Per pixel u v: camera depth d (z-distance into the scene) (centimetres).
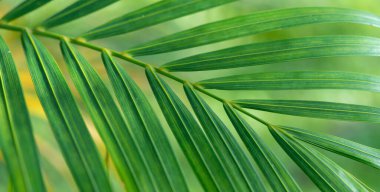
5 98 50
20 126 48
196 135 54
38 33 58
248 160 54
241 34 59
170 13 59
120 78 56
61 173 91
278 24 59
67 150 49
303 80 59
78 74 55
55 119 50
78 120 51
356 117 58
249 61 59
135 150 51
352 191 55
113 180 81
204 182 53
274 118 150
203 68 59
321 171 56
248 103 59
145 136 53
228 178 53
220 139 55
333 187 55
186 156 53
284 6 162
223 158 54
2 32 111
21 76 100
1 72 52
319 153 57
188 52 139
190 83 59
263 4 158
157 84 57
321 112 58
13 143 47
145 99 55
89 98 53
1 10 115
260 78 59
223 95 141
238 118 58
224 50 59
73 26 123
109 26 59
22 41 57
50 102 51
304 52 59
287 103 58
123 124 52
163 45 59
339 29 163
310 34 159
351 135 163
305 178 152
